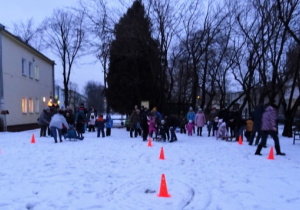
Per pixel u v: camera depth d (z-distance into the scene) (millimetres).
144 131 14656
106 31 22344
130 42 23172
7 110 19781
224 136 15211
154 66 24734
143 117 14703
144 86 28719
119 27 22500
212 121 17609
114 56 29172
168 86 30891
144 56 27281
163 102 25453
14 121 21891
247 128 14227
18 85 22734
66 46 32281
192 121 18328
